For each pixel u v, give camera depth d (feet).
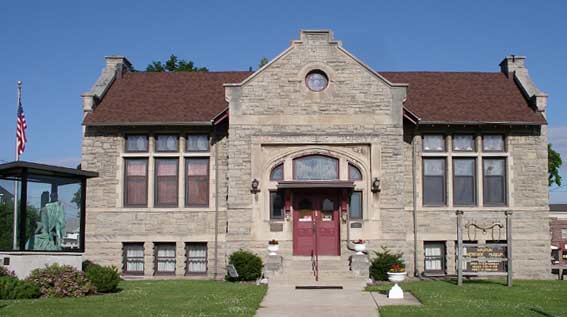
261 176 92.17
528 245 96.89
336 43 93.66
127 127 98.22
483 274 80.48
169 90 106.73
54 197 72.64
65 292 65.72
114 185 97.96
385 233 91.45
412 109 99.30
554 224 120.57
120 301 62.59
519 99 103.14
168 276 97.30
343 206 91.86
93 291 68.69
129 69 115.14
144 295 67.97
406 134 98.58
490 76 111.34
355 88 93.04
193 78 110.83
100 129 98.63
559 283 85.25
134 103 102.12
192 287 77.10
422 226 97.04
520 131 98.68
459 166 98.94
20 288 63.87
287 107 92.84
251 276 86.69
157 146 99.14
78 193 74.13
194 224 97.25
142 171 98.99
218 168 97.66
